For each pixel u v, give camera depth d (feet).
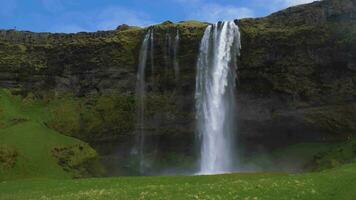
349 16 380.17
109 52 472.44
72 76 492.54
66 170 403.34
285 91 399.03
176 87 441.27
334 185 151.74
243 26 419.13
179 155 436.35
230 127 419.54
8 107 477.77
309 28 389.80
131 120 456.04
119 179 214.48
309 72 390.83
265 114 409.08
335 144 374.84
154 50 449.48
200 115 431.02
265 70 404.77
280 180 164.66
